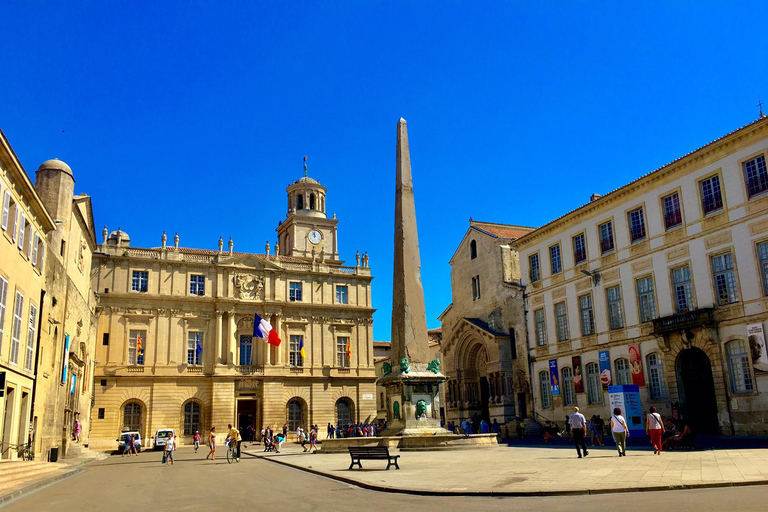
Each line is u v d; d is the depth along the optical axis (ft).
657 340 118.01
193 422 198.18
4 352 80.59
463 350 182.60
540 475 53.31
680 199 117.70
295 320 216.13
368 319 227.81
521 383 159.53
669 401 115.65
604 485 44.93
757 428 99.71
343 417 217.97
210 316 205.26
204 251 215.72
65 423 125.59
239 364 205.98
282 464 90.17
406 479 54.49
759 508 33.17
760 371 100.12
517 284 166.09
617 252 131.95
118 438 186.80
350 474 61.98
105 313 192.65
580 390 139.33
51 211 116.88
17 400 87.92
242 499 49.16
